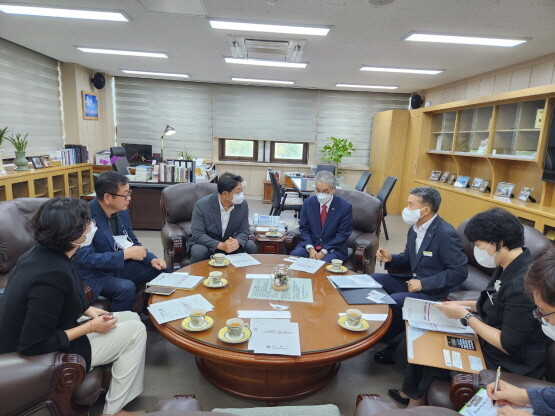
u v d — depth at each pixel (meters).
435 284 1.91
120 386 1.50
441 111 5.44
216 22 3.25
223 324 1.47
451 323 1.52
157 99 6.80
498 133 4.13
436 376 1.40
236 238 2.64
